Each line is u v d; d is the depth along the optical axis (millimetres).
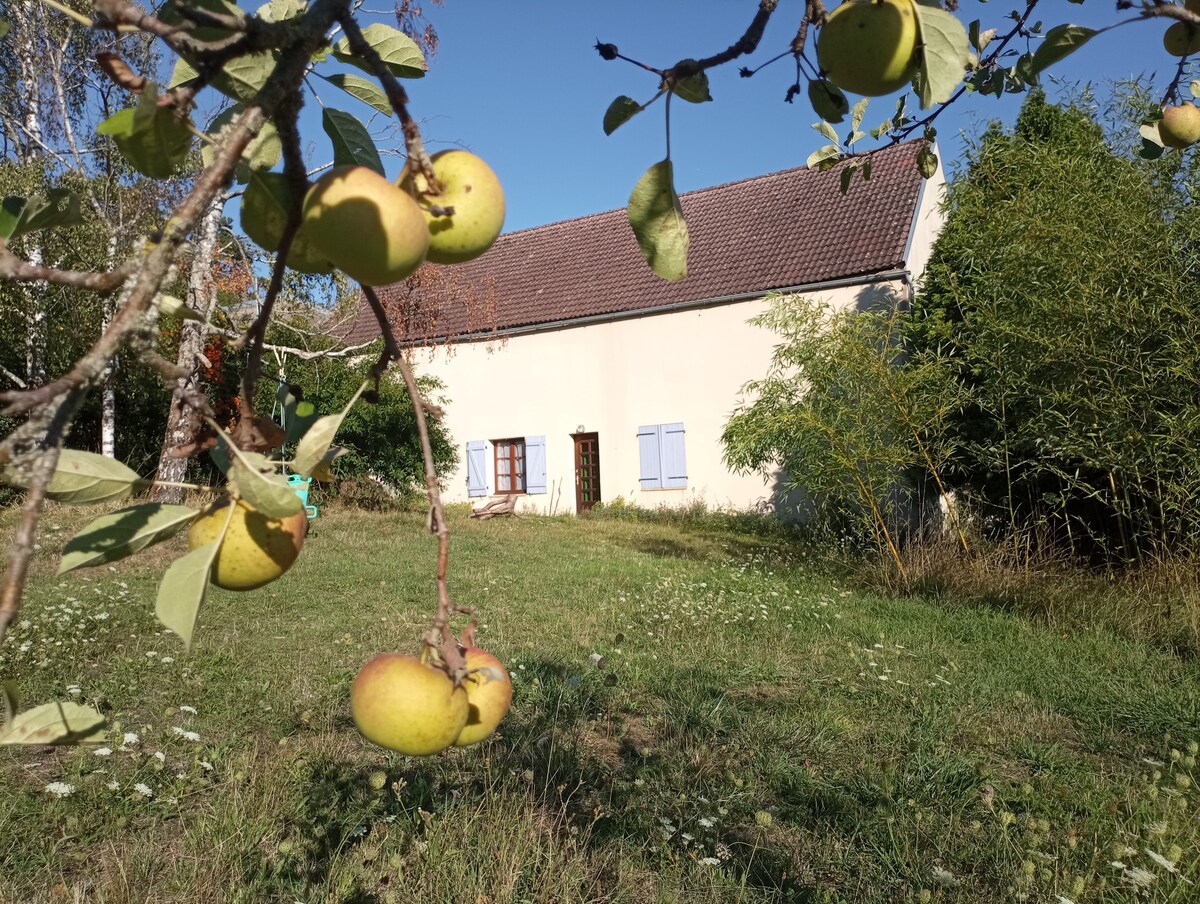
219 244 7375
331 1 631
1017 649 6238
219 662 5516
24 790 3539
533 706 4797
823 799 3744
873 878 3135
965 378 9430
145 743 4121
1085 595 7496
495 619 6965
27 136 13289
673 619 7031
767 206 16438
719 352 14969
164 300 555
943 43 909
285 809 3471
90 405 13906
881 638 6484
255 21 600
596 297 16562
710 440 15055
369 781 3738
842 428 9148
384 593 8016
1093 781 3910
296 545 756
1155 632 6535
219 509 736
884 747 4328
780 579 9281
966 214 9852
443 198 747
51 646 5488
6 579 458
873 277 13477
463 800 3518
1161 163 7570
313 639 6223
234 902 2793
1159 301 6965
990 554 8609
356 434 15617
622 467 15875
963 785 3883
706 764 4094
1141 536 8133
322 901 2811
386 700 765
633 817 3533
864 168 2137
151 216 10609
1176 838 3234
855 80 953
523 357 16828
